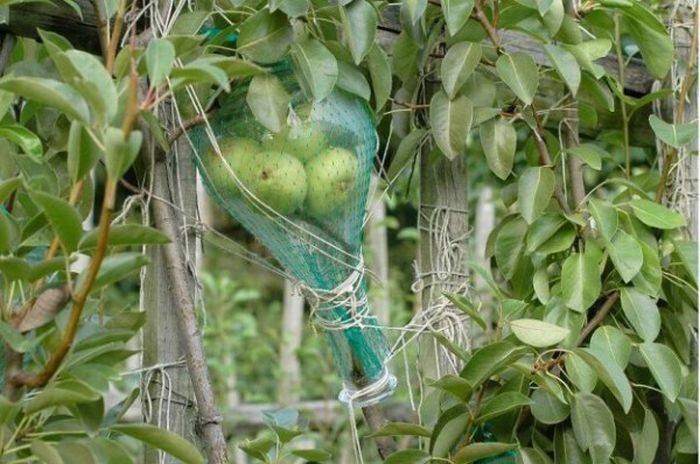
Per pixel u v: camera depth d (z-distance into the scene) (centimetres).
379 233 371
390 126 182
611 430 157
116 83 127
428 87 181
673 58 183
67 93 110
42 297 120
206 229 164
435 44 176
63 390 112
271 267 162
